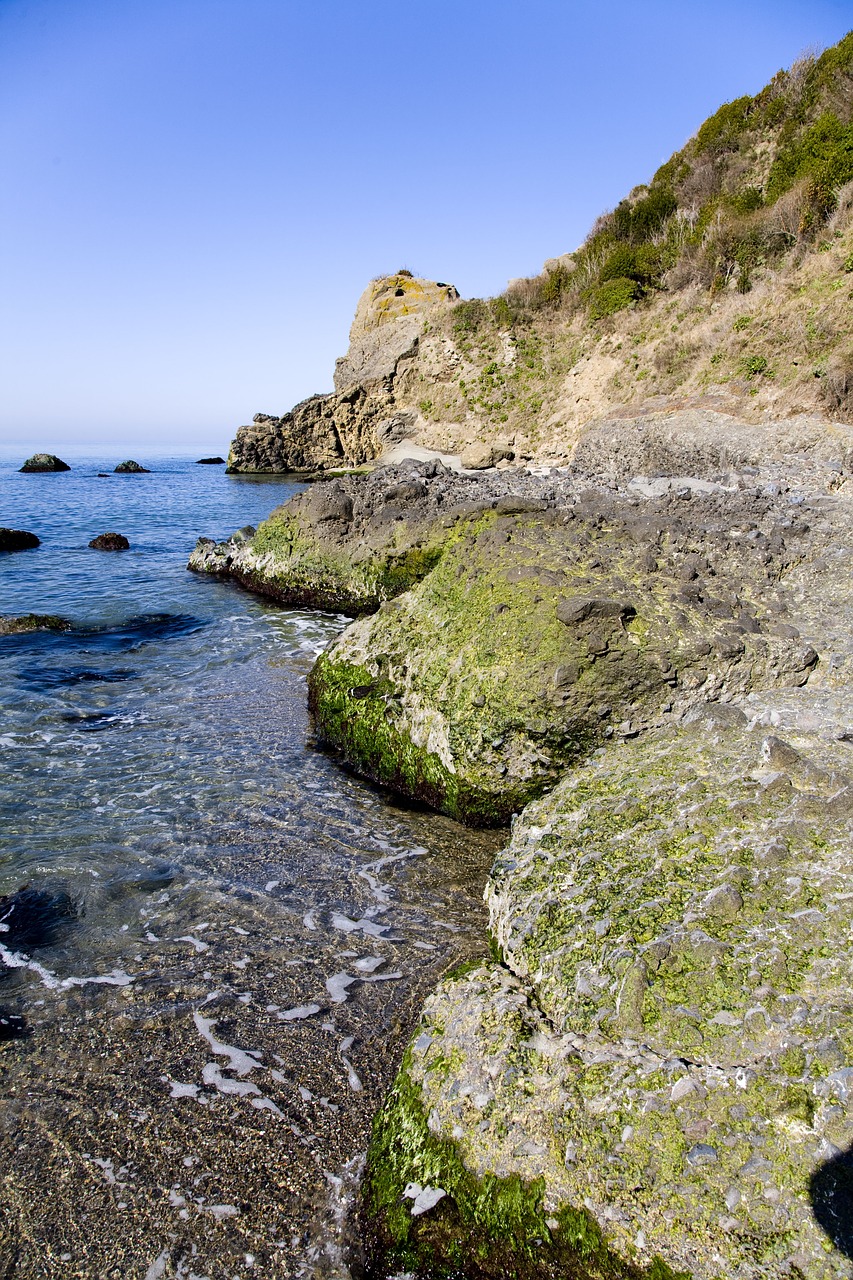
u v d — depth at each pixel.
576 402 29.45
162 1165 3.44
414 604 8.41
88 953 4.88
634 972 3.61
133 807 6.74
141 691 9.71
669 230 30.53
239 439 46.03
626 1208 2.79
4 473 52.22
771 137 29.97
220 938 5.02
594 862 4.58
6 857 5.91
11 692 9.49
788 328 21.59
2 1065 3.98
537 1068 3.39
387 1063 4.00
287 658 11.16
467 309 37.22
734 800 4.82
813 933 3.68
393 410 39.41
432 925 5.15
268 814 6.67
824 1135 2.82
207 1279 3.00
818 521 10.84
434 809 6.82
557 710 6.15
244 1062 4.00
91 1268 3.04
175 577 16.94
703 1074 3.14
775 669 6.60
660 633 6.47
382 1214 3.19
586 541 8.29
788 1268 2.52
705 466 18.72
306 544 14.62
